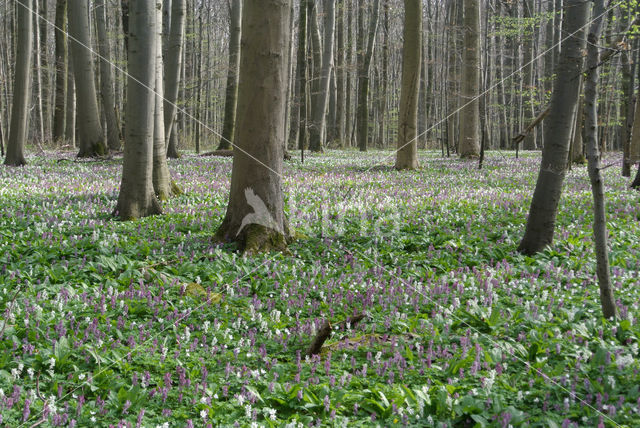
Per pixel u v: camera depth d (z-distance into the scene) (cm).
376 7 3678
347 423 372
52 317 545
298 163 2398
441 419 383
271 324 564
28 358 457
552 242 846
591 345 504
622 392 415
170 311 600
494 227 1034
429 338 529
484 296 631
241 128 872
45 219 1050
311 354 499
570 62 773
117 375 447
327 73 3297
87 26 2259
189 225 1029
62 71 3269
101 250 810
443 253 851
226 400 417
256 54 842
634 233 966
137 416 379
